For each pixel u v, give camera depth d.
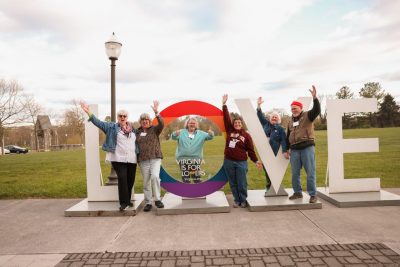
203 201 5.45
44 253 3.56
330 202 5.40
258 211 5.03
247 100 5.53
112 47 6.21
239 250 3.50
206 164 11.55
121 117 4.99
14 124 35.19
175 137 5.80
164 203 5.36
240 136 5.28
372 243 3.57
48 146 48.56
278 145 5.59
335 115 5.73
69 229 4.40
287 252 3.40
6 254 3.55
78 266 3.21
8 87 33.66
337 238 3.76
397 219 4.43
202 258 3.32
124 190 4.97
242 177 5.24
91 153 5.68
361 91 48.19
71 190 7.18
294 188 5.38
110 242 3.86
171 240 3.87
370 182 5.79
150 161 5.13
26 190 7.22
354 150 5.74
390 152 13.32
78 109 44.41
